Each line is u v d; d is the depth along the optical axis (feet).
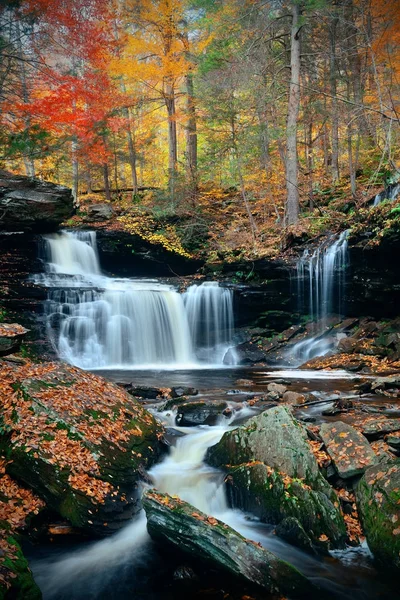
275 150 83.51
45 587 14.67
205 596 14.40
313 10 61.98
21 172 88.84
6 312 47.47
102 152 66.95
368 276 51.67
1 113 52.19
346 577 15.05
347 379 39.06
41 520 17.58
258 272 61.36
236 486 19.58
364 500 17.08
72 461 18.65
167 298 59.31
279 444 19.90
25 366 25.82
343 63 72.33
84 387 23.94
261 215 79.36
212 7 68.33
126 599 14.24
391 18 55.01
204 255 74.02
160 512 16.47
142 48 76.89
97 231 72.95
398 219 46.14
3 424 20.01
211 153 75.25
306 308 58.59
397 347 45.70
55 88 57.00
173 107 84.74
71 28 55.01
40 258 64.34
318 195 75.82
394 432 21.67
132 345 56.03
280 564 14.52
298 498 17.58
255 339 58.18
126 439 21.35
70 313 52.65
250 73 66.44
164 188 83.92
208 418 26.68
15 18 49.85
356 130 64.49
